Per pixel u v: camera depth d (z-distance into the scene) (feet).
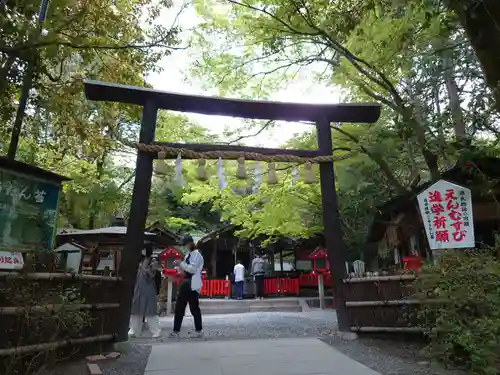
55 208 20.81
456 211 19.01
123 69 26.02
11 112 22.04
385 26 24.07
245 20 28.55
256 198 40.75
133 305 25.21
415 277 18.66
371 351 18.62
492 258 15.21
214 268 73.61
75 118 25.81
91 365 15.52
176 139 41.29
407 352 18.04
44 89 22.57
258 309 50.47
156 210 72.13
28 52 17.02
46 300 14.33
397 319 20.68
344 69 28.50
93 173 52.95
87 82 22.08
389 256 42.86
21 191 19.53
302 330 27.14
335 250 24.00
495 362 11.04
